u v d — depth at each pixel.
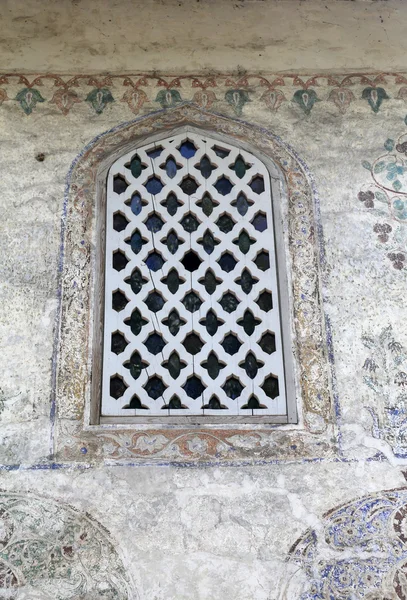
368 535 4.33
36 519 4.29
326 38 5.96
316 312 4.96
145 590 4.14
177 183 5.35
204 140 5.51
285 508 4.38
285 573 4.21
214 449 4.53
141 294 4.99
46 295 4.91
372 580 4.21
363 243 5.18
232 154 5.47
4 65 5.68
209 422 4.64
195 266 5.13
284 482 4.45
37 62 5.71
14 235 5.08
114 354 4.80
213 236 5.20
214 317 4.97
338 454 4.55
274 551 4.27
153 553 4.23
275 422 4.66
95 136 5.46
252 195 5.32
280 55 5.87
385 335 4.90
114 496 4.36
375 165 5.46
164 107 5.61
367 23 6.05
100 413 4.63
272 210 5.29
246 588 4.17
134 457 4.48
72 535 4.26
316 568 4.23
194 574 4.19
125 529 4.29
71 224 5.15
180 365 4.82
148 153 5.45
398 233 5.23
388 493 4.45
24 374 4.67
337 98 5.72
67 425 4.55
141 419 4.63
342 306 4.98
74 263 5.03
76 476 4.41
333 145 5.53
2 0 5.93
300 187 5.37
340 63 5.86
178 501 4.37
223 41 5.91
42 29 5.86
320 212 5.28
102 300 4.95
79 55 5.77
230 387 4.78
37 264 5.00
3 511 4.30
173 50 5.84
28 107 5.54
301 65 5.84
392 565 4.26
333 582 4.21
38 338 4.78
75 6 5.96
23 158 5.35
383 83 5.80
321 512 4.38
